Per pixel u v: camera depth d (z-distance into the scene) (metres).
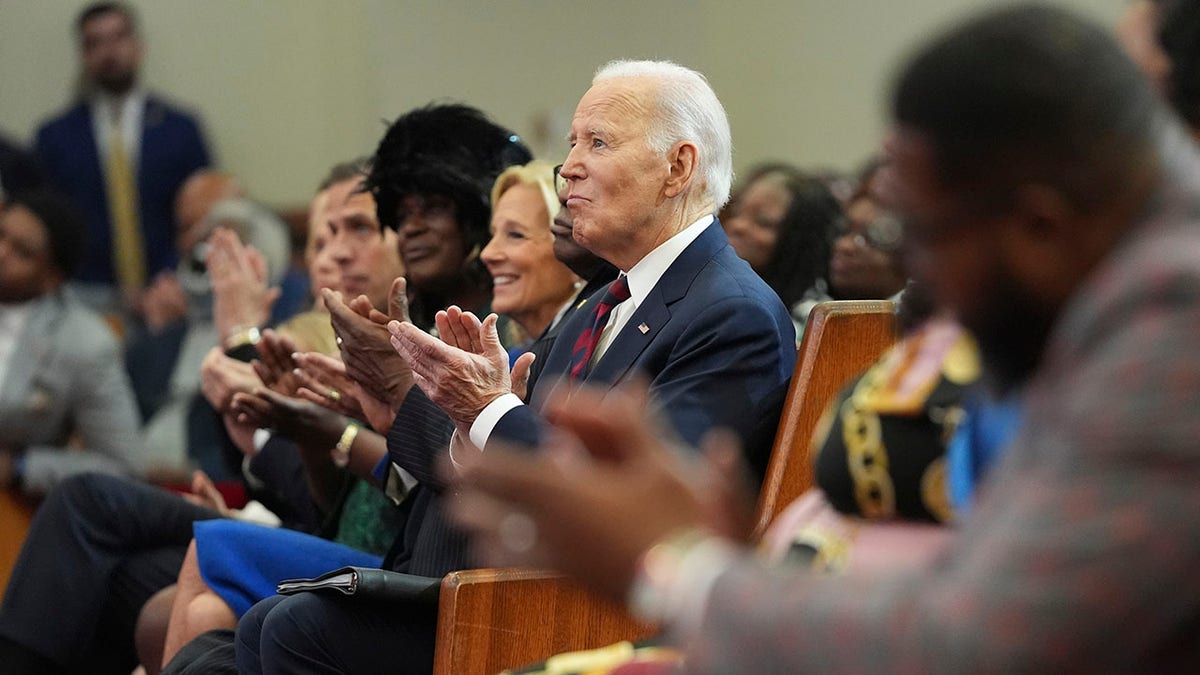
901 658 2.65
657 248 6.45
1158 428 2.55
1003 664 2.55
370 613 6.05
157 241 17.78
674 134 6.45
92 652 8.26
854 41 17.06
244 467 8.77
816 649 2.74
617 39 18.02
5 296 11.25
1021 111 2.82
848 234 8.92
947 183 2.91
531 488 2.90
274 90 18.45
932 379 3.89
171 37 18.44
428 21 18.08
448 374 6.05
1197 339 2.60
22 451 11.03
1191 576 2.51
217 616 7.15
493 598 5.62
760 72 17.62
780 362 6.13
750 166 17.66
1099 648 2.53
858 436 3.93
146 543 8.28
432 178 7.88
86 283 17.58
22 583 8.06
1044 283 2.92
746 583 2.85
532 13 18.05
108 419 11.25
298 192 18.44
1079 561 2.54
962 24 2.96
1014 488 2.77
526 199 7.70
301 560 7.29
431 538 6.46
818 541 3.92
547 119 17.84
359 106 18.31
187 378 13.28
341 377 7.25
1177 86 4.13
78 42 18.27
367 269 8.83
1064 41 2.86
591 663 4.30
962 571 2.70
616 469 3.00
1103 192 2.85
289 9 18.41
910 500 3.85
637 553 2.91
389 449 6.61
